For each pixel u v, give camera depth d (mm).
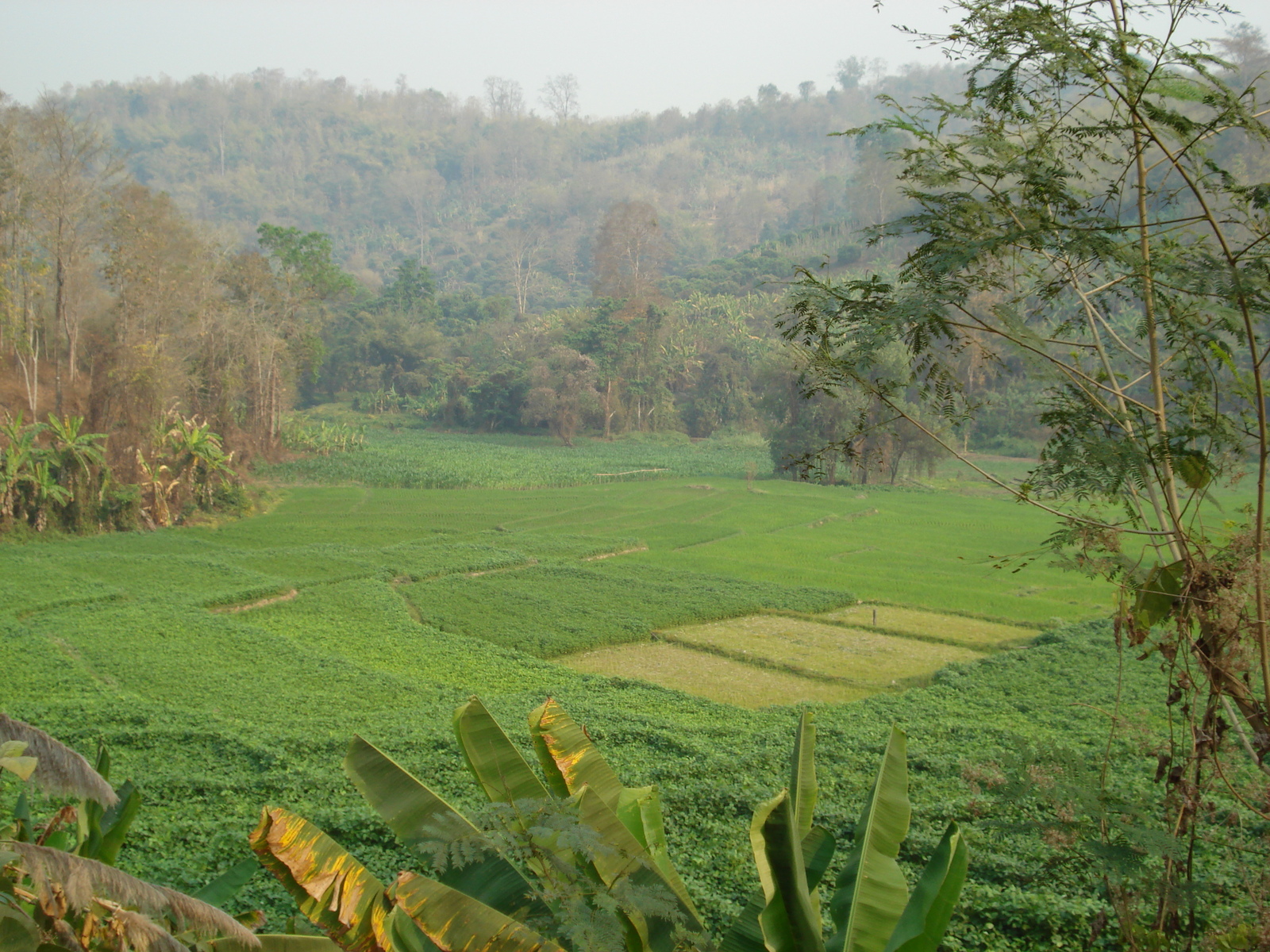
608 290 117250
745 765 15969
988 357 5590
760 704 22172
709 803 13922
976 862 11266
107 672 22172
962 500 60406
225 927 5438
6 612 27219
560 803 4336
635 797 5312
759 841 4113
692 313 108812
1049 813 12133
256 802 14086
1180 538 5250
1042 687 22125
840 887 4797
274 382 69438
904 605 32219
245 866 6996
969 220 5129
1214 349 5102
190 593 30875
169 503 46594
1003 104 5094
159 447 46344
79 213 46781
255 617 29031
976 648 26828
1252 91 4793
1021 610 31531
